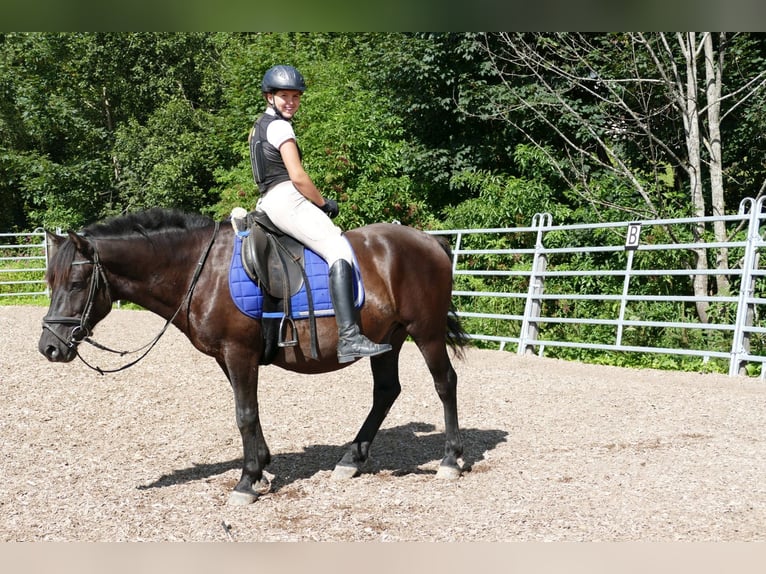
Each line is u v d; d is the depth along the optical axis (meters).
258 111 19.19
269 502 4.55
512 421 6.48
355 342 4.44
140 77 25.38
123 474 5.15
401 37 17.34
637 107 14.27
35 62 24.97
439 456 5.50
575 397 7.36
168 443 5.97
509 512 4.20
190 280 4.56
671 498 4.35
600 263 12.80
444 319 5.08
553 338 11.71
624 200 13.46
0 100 25.08
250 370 4.56
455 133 17.77
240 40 23.05
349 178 16.73
